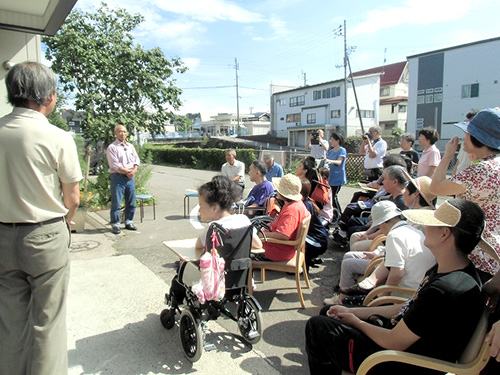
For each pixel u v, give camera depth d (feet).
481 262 7.14
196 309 8.68
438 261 6.01
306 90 152.25
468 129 7.47
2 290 6.70
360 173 42.50
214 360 8.89
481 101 97.86
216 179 9.46
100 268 14.56
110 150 19.67
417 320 5.69
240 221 9.29
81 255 16.22
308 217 11.52
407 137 22.00
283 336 10.05
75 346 9.30
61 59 25.50
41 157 6.54
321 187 17.10
